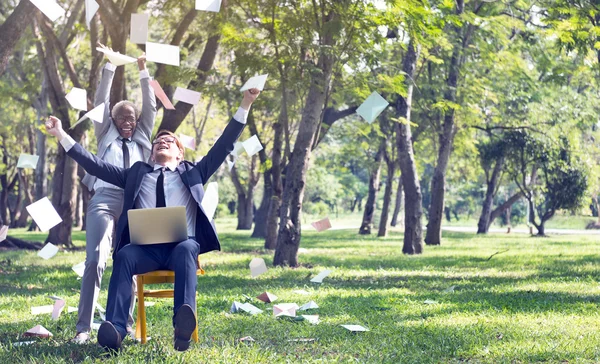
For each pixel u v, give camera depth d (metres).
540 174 43.88
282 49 15.12
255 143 5.87
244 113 5.64
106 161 5.92
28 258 17.56
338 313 7.67
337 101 21.44
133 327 6.19
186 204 5.51
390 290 10.31
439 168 25.45
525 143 35.84
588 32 14.61
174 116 16.66
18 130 33.56
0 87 22.03
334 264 15.85
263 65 14.90
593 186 38.91
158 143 5.64
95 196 5.90
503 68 23.39
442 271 14.28
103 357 4.86
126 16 14.20
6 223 43.19
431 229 26.02
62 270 13.75
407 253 20.48
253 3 14.30
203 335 6.03
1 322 6.95
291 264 15.17
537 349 5.56
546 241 30.70
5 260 16.66
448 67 23.12
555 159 35.88
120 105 6.09
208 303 8.38
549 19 14.61
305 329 6.45
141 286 5.38
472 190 69.19
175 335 4.82
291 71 15.07
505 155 36.56
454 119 25.48
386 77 15.23
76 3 19.52
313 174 40.56
